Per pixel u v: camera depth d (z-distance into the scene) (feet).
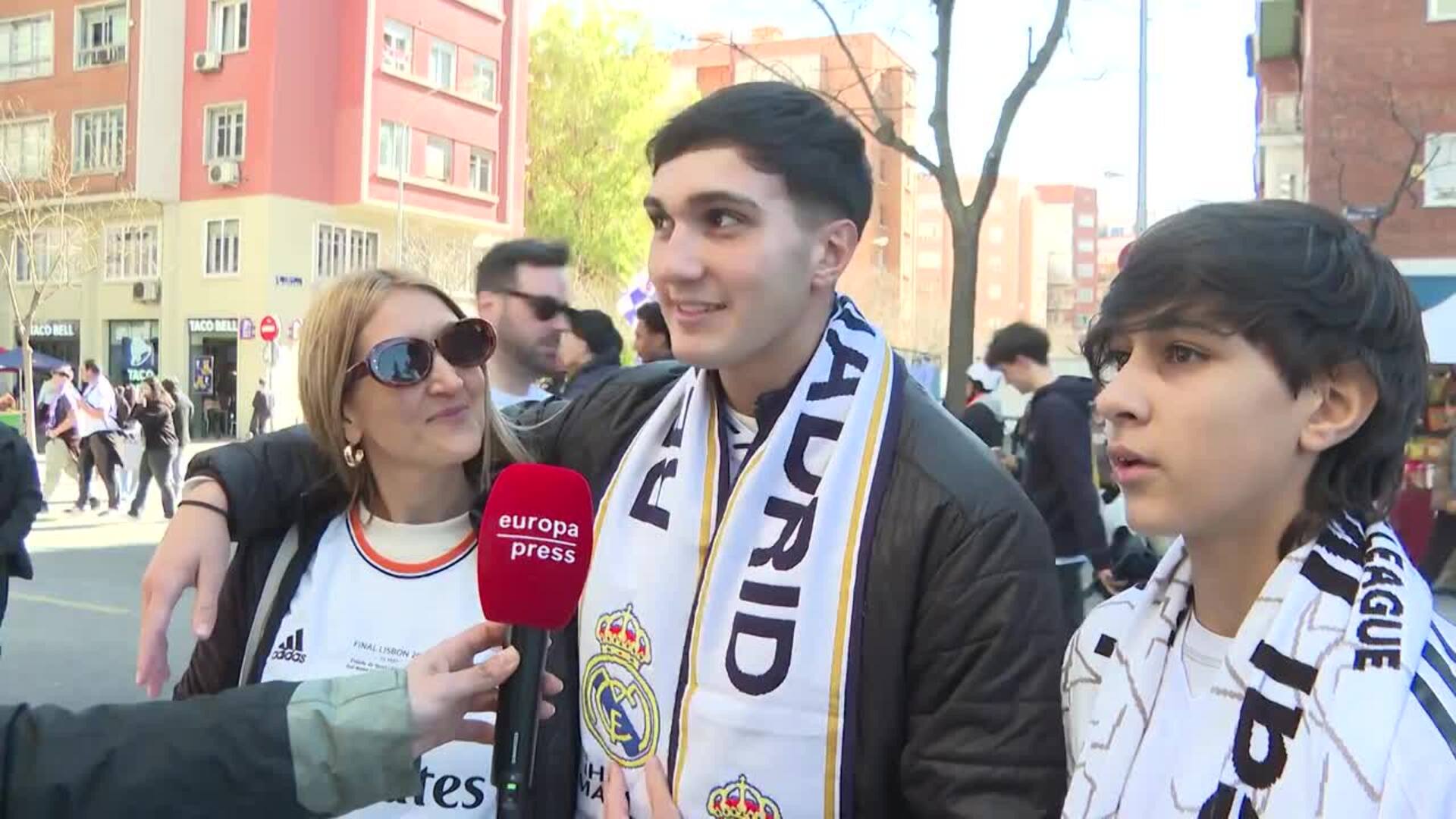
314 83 83.56
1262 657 3.56
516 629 4.31
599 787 5.07
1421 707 3.26
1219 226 3.59
